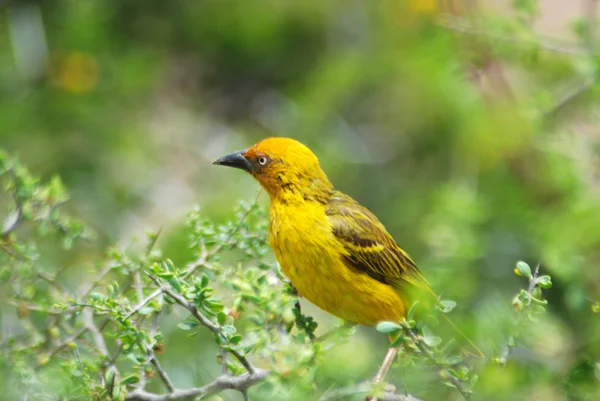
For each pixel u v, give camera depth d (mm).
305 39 18641
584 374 8164
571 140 12469
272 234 10070
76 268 11930
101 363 8195
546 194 13023
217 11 18359
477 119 12719
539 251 11625
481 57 13008
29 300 9148
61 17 17531
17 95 16750
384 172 15719
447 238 11383
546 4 16156
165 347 11508
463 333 8266
